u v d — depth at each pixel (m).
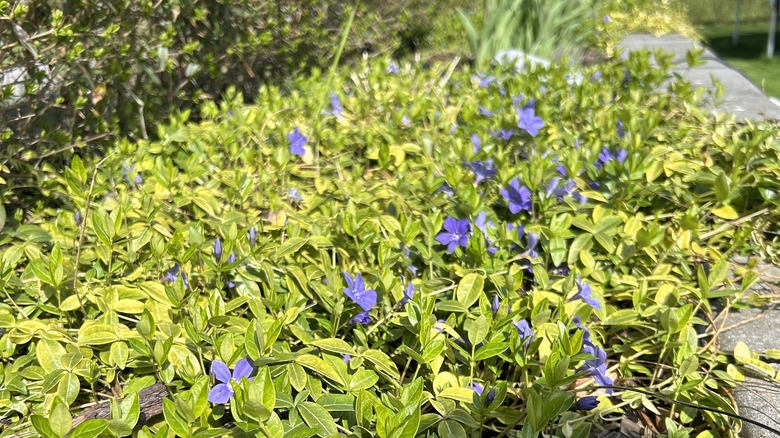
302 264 0.55
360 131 0.81
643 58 1.09
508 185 0.59
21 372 0.42
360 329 0.44
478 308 0.47
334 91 0.98
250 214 0.59
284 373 0.37
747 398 0.44
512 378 0.44
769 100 1.22
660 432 0.43
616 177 0.62
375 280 0.49
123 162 0.70
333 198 0.66
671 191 0.63
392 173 0.75
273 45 1.27
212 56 1.09
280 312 0.45
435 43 2.14
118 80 0.88
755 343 0.49
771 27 3.35
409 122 0.85
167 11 0.95
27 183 0.73
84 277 0.54
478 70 1.17
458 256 0.53
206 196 0.60
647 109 0.86
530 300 0.46
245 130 0.78
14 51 0.75
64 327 0.48
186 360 0.38
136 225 0.56
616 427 0.43
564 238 0.54
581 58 1.68
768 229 0.66
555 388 0.36
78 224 0.57
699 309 0.54
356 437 0.34
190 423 0.31
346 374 0.39
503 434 0.39
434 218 0.52
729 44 3.96
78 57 0.77
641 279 0.51
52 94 0.83
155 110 0.97
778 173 0.62
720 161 0.70
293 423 0.35
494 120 0.79
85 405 0.42
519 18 1.47
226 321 0.42
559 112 0.88
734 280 0.58
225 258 0.47
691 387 0.41
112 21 0.83
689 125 0.83
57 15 0.69
